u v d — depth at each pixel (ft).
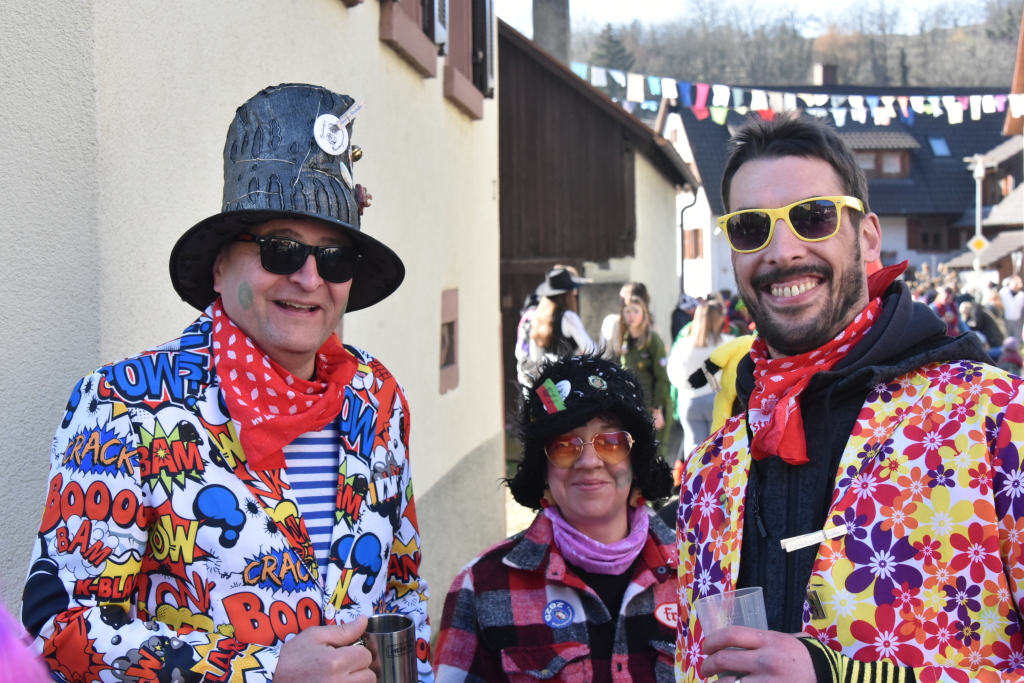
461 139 19.99
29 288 6.73
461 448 19.51
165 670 5.20
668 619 8.10
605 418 8.04
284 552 5.86
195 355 6.07
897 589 5.08
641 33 134.10
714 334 23.40
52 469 5.67
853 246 5.93
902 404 5.45
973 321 57.41
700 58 138.72
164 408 5.77
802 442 5.69
